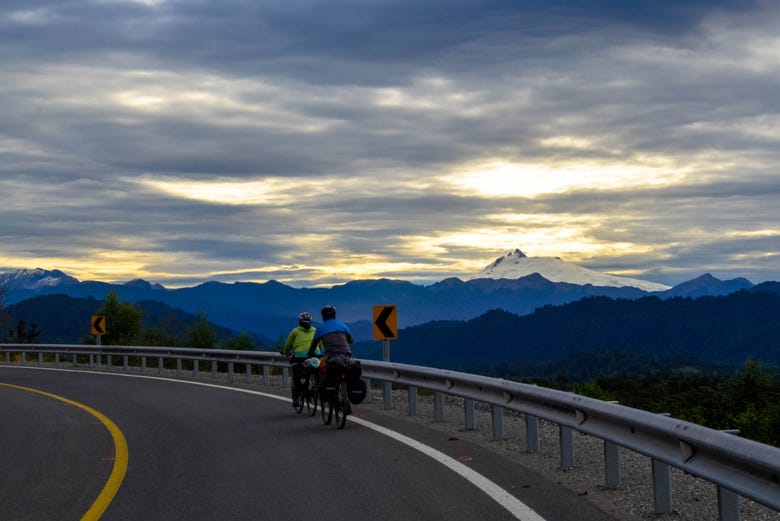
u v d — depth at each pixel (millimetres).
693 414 29891
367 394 18766
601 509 7707
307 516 7703
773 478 5543
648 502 8016
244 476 9844
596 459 10531
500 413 12305
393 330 18109
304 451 11586
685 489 8680
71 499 8883
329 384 14172
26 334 75562
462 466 9992
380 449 11516
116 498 8836
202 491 9023
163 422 15641
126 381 26984
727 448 5973
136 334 50625
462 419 15203
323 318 14742
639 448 7602
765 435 21344
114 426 15242
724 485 6055
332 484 9156
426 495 8414
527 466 10008
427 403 18938
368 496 8461
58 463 11320
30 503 8742
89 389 24000
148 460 11312
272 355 23516
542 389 10250
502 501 8055
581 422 9148
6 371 34062
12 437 14242
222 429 14367
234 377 28125
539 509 7707
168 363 42844
